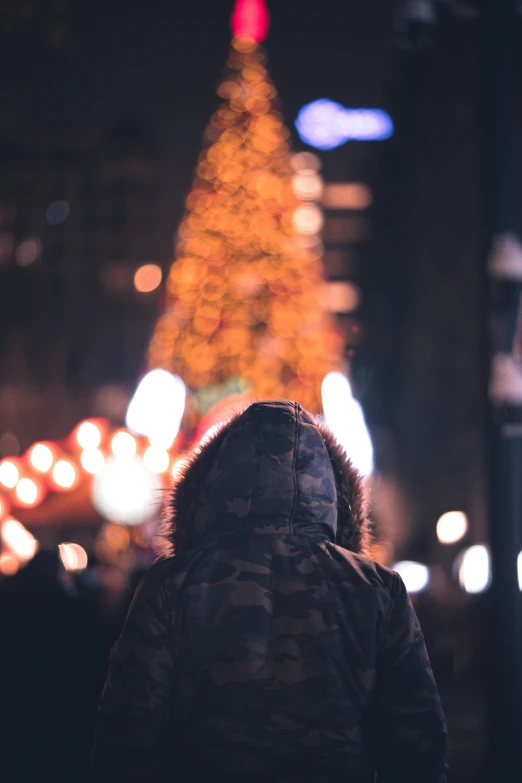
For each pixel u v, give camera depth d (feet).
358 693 8.38
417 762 8.39
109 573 29.25
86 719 17.30
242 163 110.22
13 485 37.32
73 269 207.82
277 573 8.66
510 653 22.26
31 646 17.11
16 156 209.67
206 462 9.46
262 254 108.17
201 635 8.45
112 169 209.36
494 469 22.88
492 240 23.21
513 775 21.58
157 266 209.36
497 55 23.47
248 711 8.23
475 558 54.34
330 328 108.47
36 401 199.62
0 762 16.90
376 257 184.44
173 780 8.33
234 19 86.43
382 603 8.60
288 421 9.14
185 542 9.27
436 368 129.70
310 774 8.15
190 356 106.22
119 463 38.19
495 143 23.31
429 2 26.09
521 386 22.84
